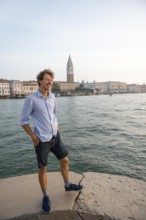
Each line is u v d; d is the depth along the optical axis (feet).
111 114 128.77
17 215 11.76
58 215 11.69
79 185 13.98
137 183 15.20
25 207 12.39
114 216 11.69
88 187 14.44
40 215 11.70
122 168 37.19
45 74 11.91
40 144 11.91
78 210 12.13
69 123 94.63
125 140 58.29
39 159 12.05
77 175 16.19
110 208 12.31
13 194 13.67
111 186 14.66
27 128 11.65
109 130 74.64
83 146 52.75
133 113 133.90
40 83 12.09
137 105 208.85
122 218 11.57
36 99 11.89
